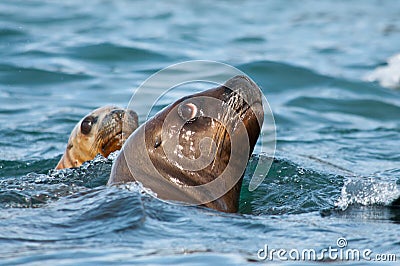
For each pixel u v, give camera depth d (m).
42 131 42.25
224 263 19.95
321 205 27.53
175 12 80.88
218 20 77.38
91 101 48.31
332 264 20.28
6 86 51.19
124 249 20.66
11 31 66.06
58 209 23.77
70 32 66.88
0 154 37.47
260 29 73.56
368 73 56.84
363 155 38.88
